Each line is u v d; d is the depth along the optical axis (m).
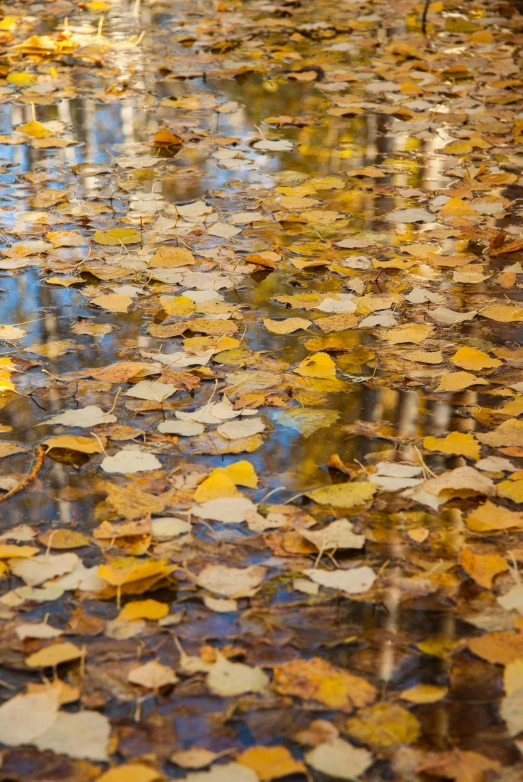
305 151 4.48
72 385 2.53
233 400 2.46
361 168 4.25
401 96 5.29
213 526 1.97
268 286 3.18
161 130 4.53
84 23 6.85
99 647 1.65
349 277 3.25
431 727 1.50
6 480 2.13
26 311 2.97
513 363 2.68
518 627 1.69
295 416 2.41
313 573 1.82
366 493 2.08
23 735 1.46
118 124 4.80
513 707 1.51
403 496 2.09
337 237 3.57
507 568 1.83
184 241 3.50
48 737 1.45
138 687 1.57
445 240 3.56
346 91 5.38
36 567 1.83
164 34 6.55
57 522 1.99
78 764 1.43
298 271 3.30
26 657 1.63
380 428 2.36
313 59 5.98
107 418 2.36
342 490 2.09
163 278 3.20
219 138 4.58
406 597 1.79
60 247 3.42
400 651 1.66
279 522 1.98
